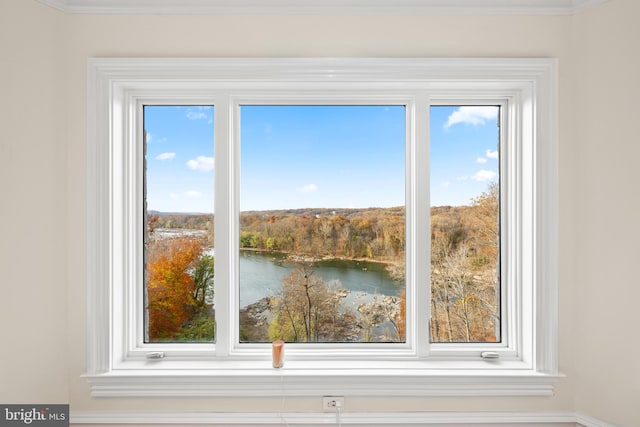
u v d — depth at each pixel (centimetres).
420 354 181
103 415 169
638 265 157
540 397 171
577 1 169
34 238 160
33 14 160
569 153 171
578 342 170
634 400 157
